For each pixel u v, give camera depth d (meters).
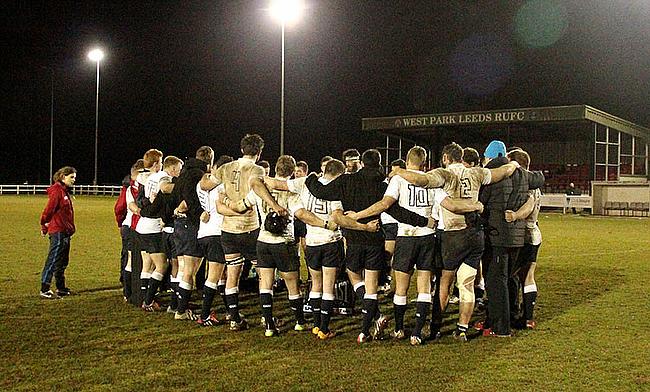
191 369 6.46
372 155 7.47
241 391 5.86
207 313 8.28
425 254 7.40
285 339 7.66
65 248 10.15
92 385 5.99
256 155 7.96
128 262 9.72
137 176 9.34
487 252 7.87
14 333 7.79
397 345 7.41
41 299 9.88
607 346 7.32
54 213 9.98
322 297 7.70
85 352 7.03
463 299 7.57
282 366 6.58
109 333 7.84
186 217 8.45
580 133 41.19
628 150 43.00
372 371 6.43
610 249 16.83
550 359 6.84
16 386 5.96
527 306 8.19
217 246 8.14
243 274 10.69
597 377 6.26
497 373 6.38
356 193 7.38
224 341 7.54
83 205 35.44
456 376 6.28
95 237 18.77
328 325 7.73
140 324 8.31
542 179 8.05
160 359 6.80
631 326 8.26
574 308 9.36
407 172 7.14
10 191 50.94
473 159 7.58
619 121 37.84
